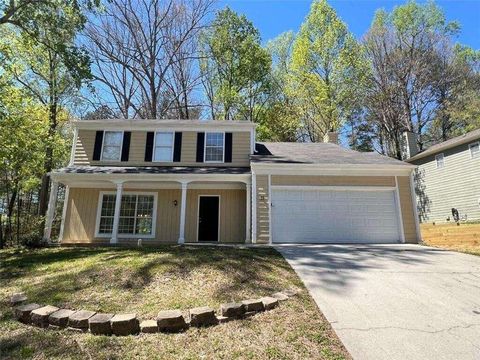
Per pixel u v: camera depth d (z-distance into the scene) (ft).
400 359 11.27
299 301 16.34
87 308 15.20
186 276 19.48
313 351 11.73
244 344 12.10
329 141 60.49
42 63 55.11
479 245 37.73
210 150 49.60
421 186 72.90
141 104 71.51
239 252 26.68
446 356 11.47
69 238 45.39
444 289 18.70
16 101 38.96
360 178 41.78
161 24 70.54
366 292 17.99
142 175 42.80
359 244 38.17
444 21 90.22
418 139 92.02
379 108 90.89
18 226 55.36
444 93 91.66
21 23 36.65
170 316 13.14
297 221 40.47
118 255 25.72
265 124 82.02
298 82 81.87
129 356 11.28
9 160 40.06
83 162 48.55
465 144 61.52
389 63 90.68
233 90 76.69
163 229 46.21
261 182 41.39
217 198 47.44
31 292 17.69
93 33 64.08
